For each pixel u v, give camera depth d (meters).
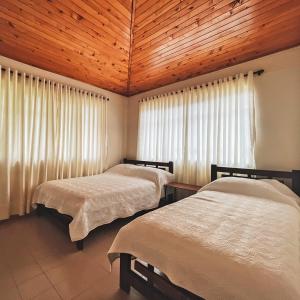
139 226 1.42
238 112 2.86
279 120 2.58
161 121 3.88
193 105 3.38
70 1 2.13
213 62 3.00
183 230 1.30
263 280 0.87
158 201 3.10
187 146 3.45
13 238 2.32
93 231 2.44
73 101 3.60
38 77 3.11
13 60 2.90
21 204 2.93
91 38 2.70
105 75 3.64
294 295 0.81
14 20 2.28
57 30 2.49
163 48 2.89
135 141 4.54
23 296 1.45
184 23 2.39
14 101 2.87
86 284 1.59
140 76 3.72
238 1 2.02
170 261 1.16
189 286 1.05
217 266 1.00
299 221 1.62
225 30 2.40
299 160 2.43
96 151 4.02
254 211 1.71
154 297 1.33
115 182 2.99
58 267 1.80
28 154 3.03
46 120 3.23
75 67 3.29
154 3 2.19
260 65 2.76
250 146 2.73
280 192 2.16
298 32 2.28
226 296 0.92
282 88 2.57
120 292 1.51
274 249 1.08
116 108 4.49
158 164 3.83
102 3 2.19
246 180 2.38
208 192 2.39
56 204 2.46
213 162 3.13
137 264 1.46
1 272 1.71
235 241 1.17
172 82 3.80
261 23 2.23
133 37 2.74
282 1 1.96
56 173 3.31
